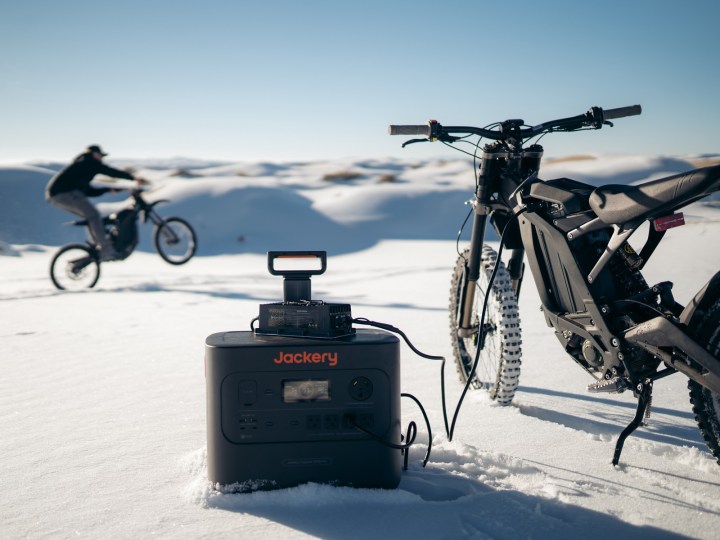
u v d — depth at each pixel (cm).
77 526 168
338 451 186
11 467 212
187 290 820
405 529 164
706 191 186
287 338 193
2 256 1578
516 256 304
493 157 270
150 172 4056
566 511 174
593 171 3534
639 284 222
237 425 184
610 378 222
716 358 181
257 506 178
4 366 378
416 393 310
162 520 170
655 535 161
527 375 348
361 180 4050
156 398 304
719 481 195
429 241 1945
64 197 833
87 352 420
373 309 615
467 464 208
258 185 2739
